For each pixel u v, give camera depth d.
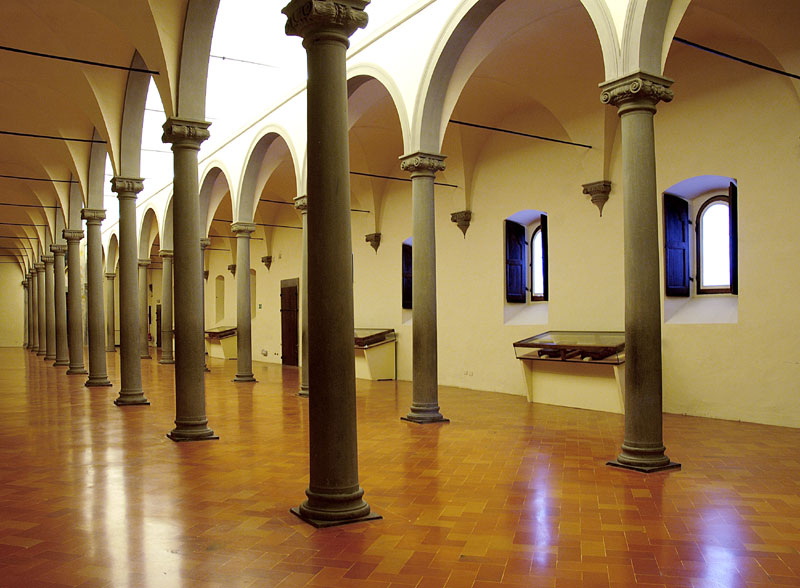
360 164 18.94
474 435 10.01
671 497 6.56
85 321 44.03
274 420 11.77
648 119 7.89
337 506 5.88
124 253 13.84
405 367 19.22
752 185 10.83
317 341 5.98
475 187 16.66
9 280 47.03
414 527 5.71
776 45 10.02
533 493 6.75
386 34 12.55
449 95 11.59
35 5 10.99
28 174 22.95
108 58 12.46
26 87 14.52
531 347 13.66
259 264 28.88
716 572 4.68
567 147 14.03
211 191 22.92
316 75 6.05
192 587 4.48
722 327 11.27
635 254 7.86
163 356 25.16
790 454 8.46
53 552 5.17
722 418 11.25
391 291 19.92
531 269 16.30
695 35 11.11
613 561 4.90
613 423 11.02
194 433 9.83
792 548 5.14
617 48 7.94
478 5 10.53
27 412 12.86
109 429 10.88
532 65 12.62
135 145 13.75
